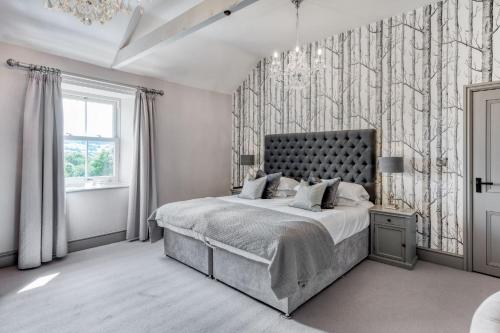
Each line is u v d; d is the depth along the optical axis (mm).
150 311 2223
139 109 4102
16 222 3125
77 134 3934
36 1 2779
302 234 2252
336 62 4008
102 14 2004
